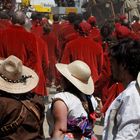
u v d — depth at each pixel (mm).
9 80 4680
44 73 10000
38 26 16594
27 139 4551
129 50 4773
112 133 4574
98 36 12539
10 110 4539
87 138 5316
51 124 5398
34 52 9539
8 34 9469
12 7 23438
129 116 4434
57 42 15086
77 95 5379
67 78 5363
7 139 4520
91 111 5414
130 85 4586
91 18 13406
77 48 10414
